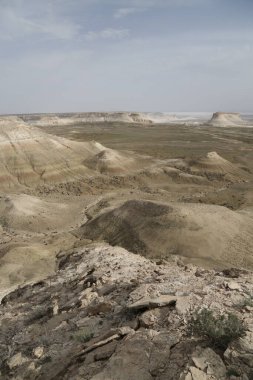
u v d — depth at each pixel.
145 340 7.77
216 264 30.30
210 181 67.12
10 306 15.79
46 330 10.98
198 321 7.82
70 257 27.14
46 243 38.88
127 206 41.19
